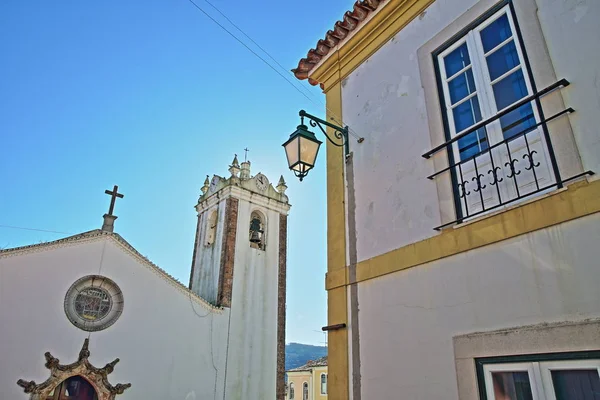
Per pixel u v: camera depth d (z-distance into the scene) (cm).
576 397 248
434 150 378
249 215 2092
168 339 1587
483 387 292
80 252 1513
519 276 292
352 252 438
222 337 1738
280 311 1984
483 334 300
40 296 1391
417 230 376
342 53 535
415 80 429
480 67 370
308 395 3534
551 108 303
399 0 467
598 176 269
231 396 1673
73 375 1362
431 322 339
